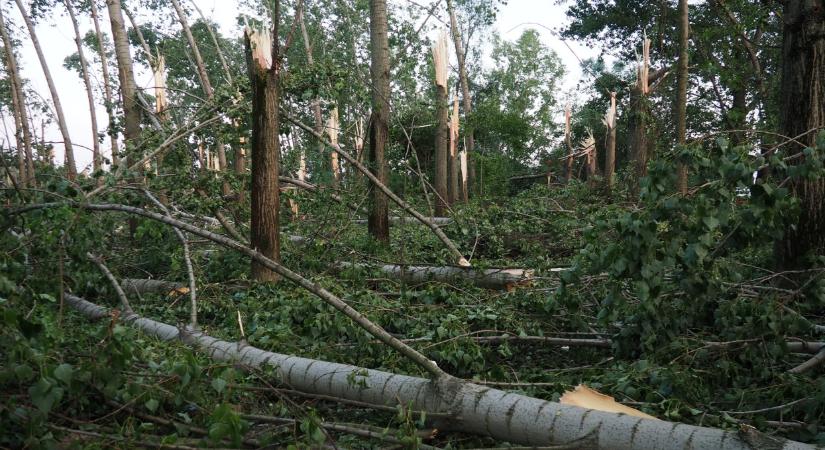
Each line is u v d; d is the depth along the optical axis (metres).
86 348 4.06
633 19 26.47
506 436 3.43
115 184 7.95
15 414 3.17
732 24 13.97
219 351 4.81
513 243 10.73
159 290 8.09
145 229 7.71
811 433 3.51
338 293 6.56
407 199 11.62
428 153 27.02
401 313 6.05
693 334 5.01
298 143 13.01
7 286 3.71
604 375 4.49
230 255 8.60
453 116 21.83
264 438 3.37
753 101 18.28
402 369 4.76
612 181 14.96
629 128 19.88
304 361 4.36
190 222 10.34
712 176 4.64
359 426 3.56
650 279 4.48
